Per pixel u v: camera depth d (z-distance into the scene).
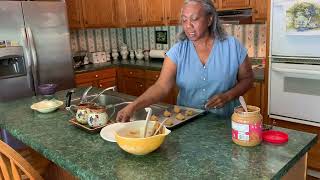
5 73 2.92
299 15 2.18
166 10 3.45
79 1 3.66
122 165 0.96
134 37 4.41
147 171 0.91
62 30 3.23
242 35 3.20
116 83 3.99
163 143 1.12
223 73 1.54
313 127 2.36
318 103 2.27
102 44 4.41
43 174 1.57
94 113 1.30
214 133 1.20
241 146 1.05
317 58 2.18
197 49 1.54
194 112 1.45
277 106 2.51
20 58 2.95
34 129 1.35
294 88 2.37
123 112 1.33
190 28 1.41
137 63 3.84
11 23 2.85
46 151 1.11
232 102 1.56
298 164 1.06
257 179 0.84
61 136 1.24
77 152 1.07
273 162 0.93
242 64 1.56
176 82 1.61
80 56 3.85
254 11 2.64
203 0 1.41
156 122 1.12
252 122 1.03
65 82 3.33
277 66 2.42
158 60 4.00
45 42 3.10
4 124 1.45
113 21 4.04
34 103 1.80
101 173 0.91
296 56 2.29
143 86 3.69
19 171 1.02
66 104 1.74
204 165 0.93
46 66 3.14
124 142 0.98
